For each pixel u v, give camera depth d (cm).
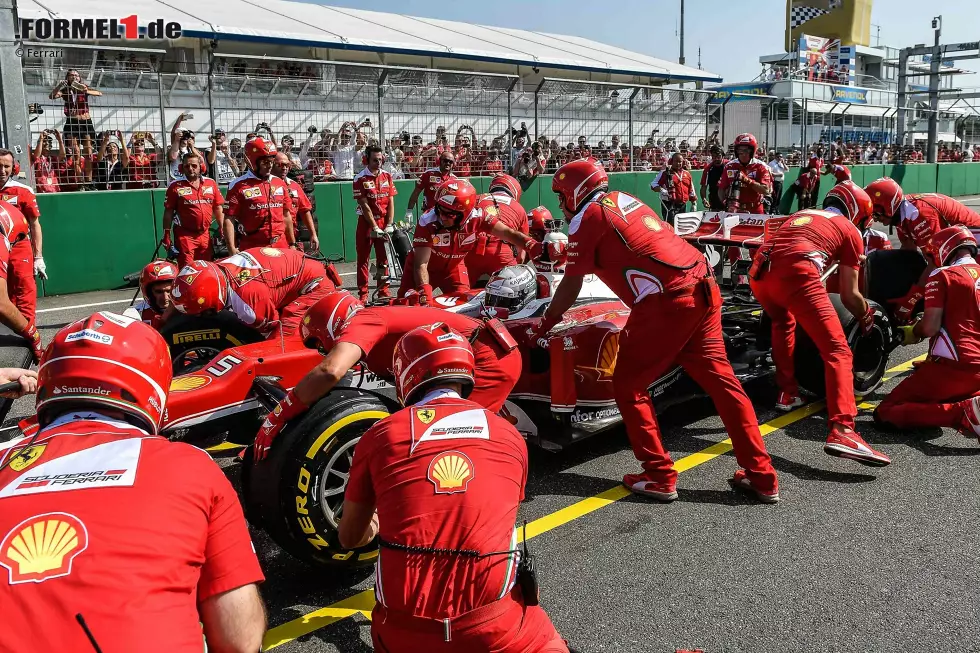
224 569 158
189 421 348
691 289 373
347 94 1384
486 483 216
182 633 142
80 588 137
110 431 163
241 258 470
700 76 2758
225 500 161
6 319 391
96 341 170
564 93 1708
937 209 617
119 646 134
